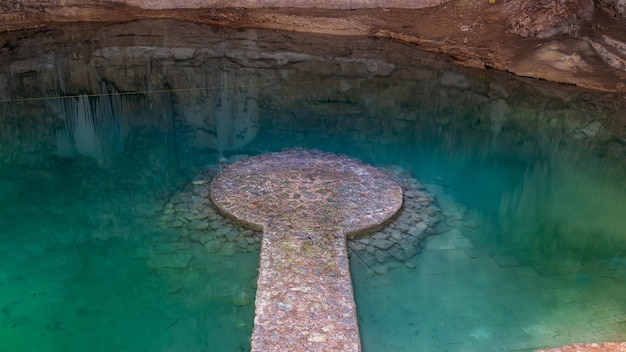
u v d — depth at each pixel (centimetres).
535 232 479
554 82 789
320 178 532
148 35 920
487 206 519
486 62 843
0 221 469
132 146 601
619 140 657
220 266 416
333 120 686
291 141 626
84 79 759
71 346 342
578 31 857
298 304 366
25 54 823
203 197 505
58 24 931
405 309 380
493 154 626
